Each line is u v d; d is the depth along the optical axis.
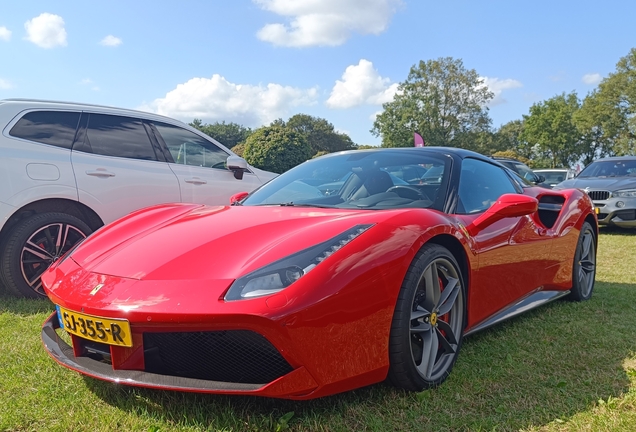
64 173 3.79
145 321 1.65
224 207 2.69
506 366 2.32
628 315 3.26
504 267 2.70
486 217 2.51
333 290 1.68
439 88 54.38
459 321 2.30
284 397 1.63
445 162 2.81
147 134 4.45
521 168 10.90
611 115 47.22
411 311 1.94
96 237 2.42
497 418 1.80
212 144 4.95
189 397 1.94
